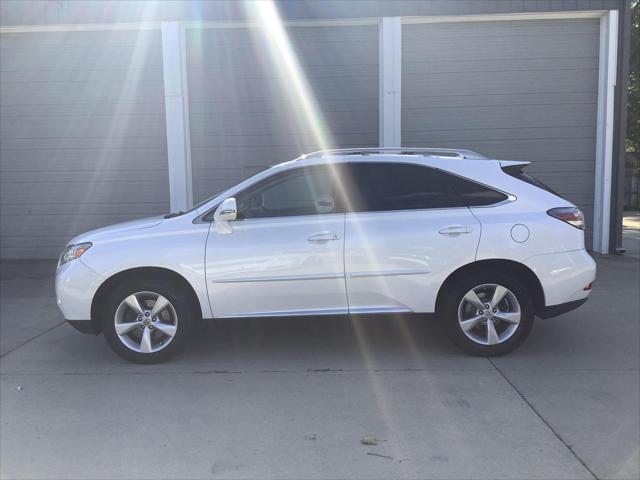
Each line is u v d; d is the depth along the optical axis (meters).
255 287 4.71
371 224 4.73
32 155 10.52
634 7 22.25
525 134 10.05
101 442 3.49
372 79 10.05
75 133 10.43
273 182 4.87
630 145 25.95
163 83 10.21
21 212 10.62
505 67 9.96
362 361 4.89
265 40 10.09
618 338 5.46
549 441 3.43
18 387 4.39
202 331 5.80
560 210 4.80
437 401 4.02
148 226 4.84
